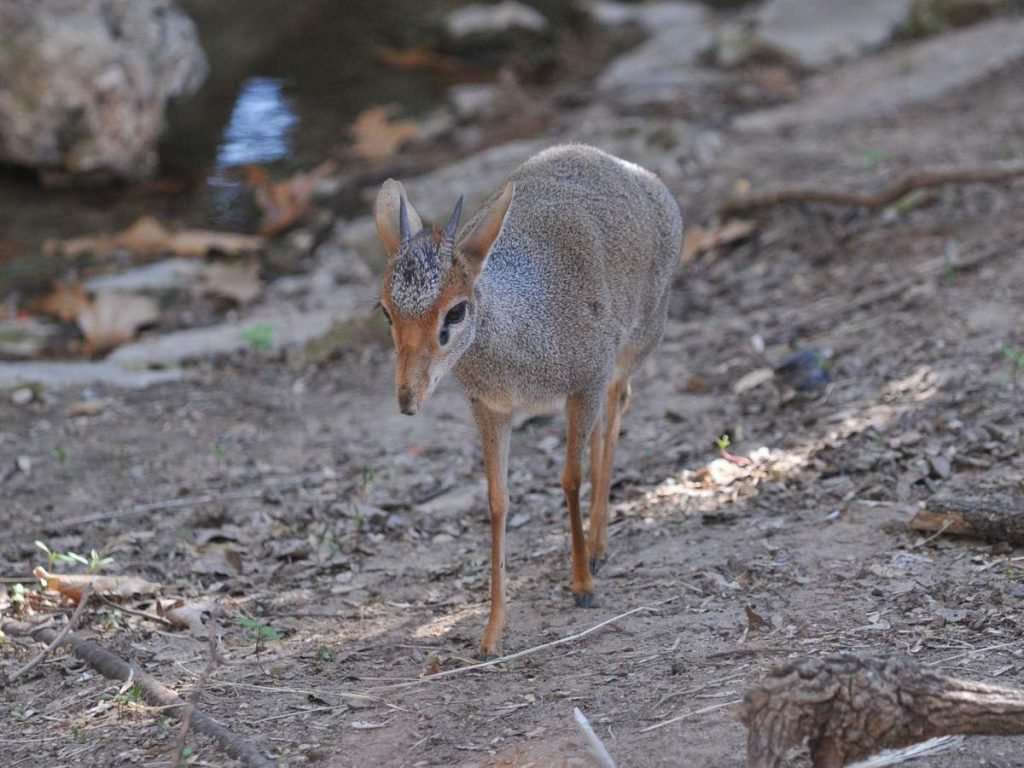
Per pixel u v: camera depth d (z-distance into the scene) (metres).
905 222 15.47
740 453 11.26
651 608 8.84
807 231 16.02
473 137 22.16
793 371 12.36
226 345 15.77
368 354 15.11
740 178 18.30
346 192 20.31
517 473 11.73
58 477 12.42
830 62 24.27
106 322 16.33
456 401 13.62
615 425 10.04
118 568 10.29
